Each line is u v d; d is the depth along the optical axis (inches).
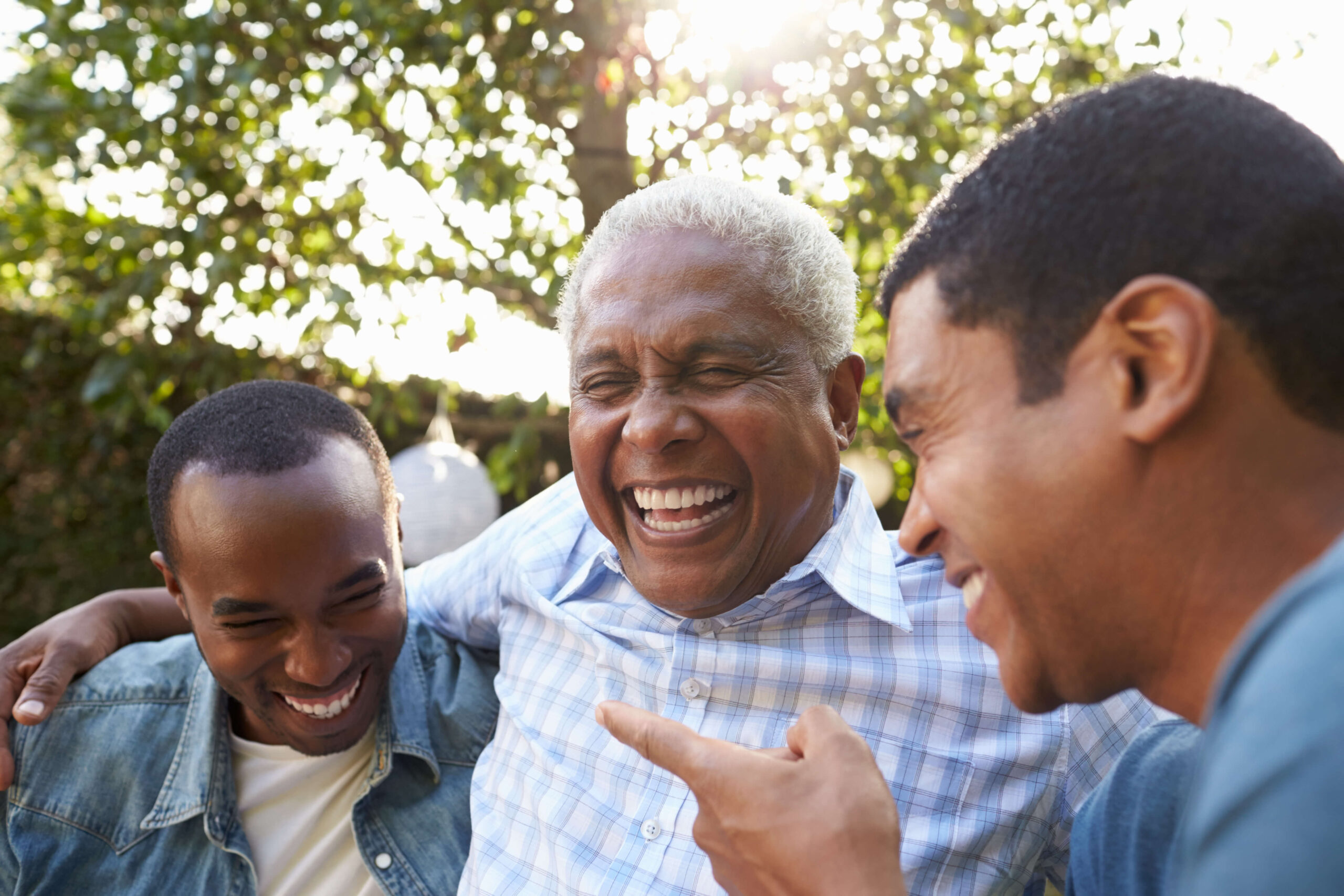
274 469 55.1
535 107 144.7
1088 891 38.3
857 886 33.2
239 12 136.6
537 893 54.5
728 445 51.1
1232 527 23.3
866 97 133.4
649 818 52.9
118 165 141.3
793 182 137.2
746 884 36.4
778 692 54.0
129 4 133.3
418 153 141.5
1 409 204.5
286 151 147.7
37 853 58.7
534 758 59.5
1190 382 22.4
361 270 145.0
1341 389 22.4
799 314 52.1
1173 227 23.6
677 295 50.1
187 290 148.3
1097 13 143.4
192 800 59.9
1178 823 34.2
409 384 158.7
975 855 51.0
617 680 59.0
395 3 133.6
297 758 62.7
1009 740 52.4
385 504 61.3
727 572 53.2
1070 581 25.9
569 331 57.2
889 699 53.1
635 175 153.3
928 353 28.5
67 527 210.1
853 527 58.4
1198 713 25.6
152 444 213.3
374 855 60.1
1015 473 26.1
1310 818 14.2
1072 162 25.6
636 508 55.5
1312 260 22.6
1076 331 24.8
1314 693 15.2
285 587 54.6
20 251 152.6
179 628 72.1
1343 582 16.5
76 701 62.4
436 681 69.2
